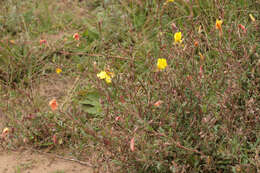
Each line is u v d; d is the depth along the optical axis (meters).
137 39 5.00
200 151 3.16
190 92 3.26
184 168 3.06
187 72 3.56
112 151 3.22
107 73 3.68
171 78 3.37
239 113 3.33
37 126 3.85
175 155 3.12
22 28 5.73
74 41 5.20
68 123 3.83
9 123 4.02
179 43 3.57
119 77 3.73
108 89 3.77
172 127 3.18
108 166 3.26
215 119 3.10
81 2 6.19
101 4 5.72
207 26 4.62
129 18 5.32
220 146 3.07
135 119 3.30
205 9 4.73
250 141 3.31
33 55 5.05
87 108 4.24
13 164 3.71
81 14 5.97
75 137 3.77
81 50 5.15
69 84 4.79
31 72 4.90
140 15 5.38
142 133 3.14
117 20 5.36
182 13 5.08
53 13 6.05
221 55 3.64
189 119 3.27
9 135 3.81
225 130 3.10
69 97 4.46
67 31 5.74
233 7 4.60
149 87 3.54
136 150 3.09
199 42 3.94
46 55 5.07
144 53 4.69
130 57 4.31
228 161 3.11
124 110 3.36
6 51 5.02
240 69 3.35
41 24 5.85
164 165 3.15
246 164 2.95
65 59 5.01
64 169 3.59
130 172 3.23
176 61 3.58
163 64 3.23
